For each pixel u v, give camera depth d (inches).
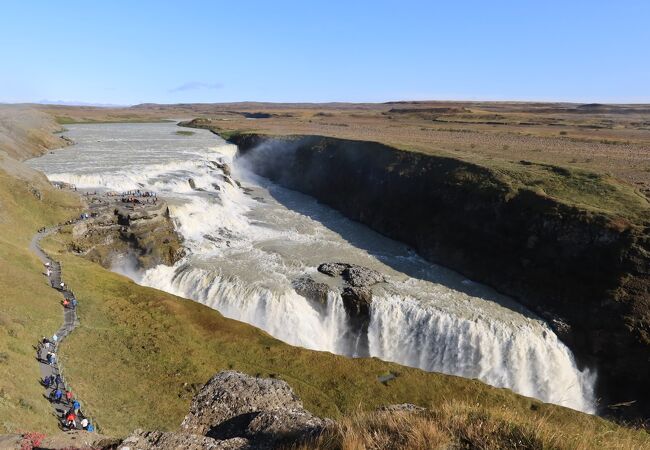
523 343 1692.9
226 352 1456.7
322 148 3789.4
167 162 3331.7
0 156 2439.7
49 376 1088.2
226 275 2004.2
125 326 1465.3
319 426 434.9
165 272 2103.8
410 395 1343.5
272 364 1424.7
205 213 2527.1
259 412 508.4
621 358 1625.2
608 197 2119.8
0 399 871.7
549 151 3326.8
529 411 1279.5
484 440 337.4
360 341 1839.3
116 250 2153.1
